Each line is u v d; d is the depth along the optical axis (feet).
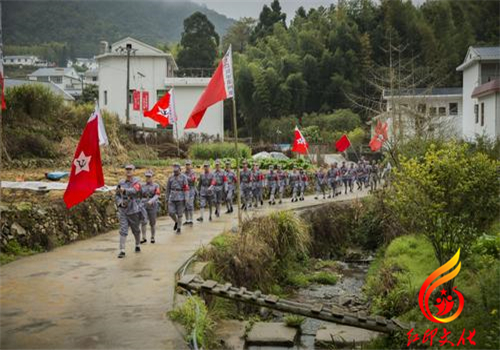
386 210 66.59
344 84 194.08
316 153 149.69
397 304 34.55
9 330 25.04
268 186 79.77
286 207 74.90
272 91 192.85
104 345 23.35
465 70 117.50
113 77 153.58
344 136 101.81
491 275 30.27
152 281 33.68
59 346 23.16
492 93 95.61
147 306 28.81
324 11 232.73
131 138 106.42
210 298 33.78
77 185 35.81
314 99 201.16
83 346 23.20
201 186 60.95
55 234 44.96
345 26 202.49
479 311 27.66
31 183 53.72
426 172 31.17
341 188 109.09
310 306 30.68
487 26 156.04
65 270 36.40
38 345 23.24
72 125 87.56
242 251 43.57
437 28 161.89
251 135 197.98
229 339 30.04
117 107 153.79
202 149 111.75
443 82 146.61
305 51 206.08
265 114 195.00
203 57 209.26
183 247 44.60
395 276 39.32
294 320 32.83
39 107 82.43
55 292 31.19
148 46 153.48
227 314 34.83
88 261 39.17
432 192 31.01
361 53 196.54
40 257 40.47
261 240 48.49
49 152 76.28
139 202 42.11
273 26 239.71
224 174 64.90
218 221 60.59
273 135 182.70
